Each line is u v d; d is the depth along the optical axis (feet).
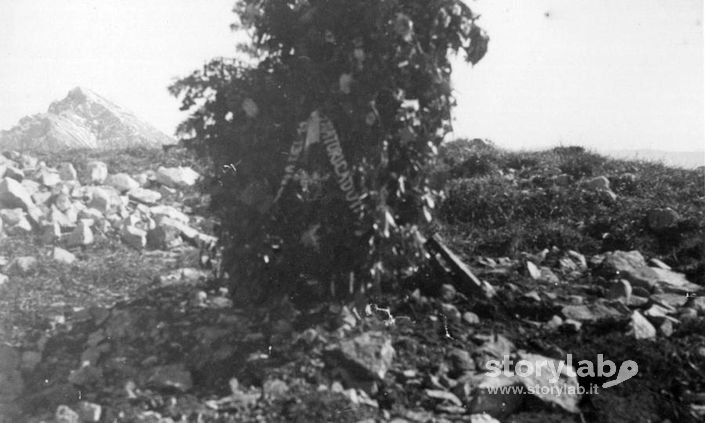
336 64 16.81
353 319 17.72
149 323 17.72
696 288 22.26
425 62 16.98
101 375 16.11
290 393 15.30
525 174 33.12
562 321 19.25
